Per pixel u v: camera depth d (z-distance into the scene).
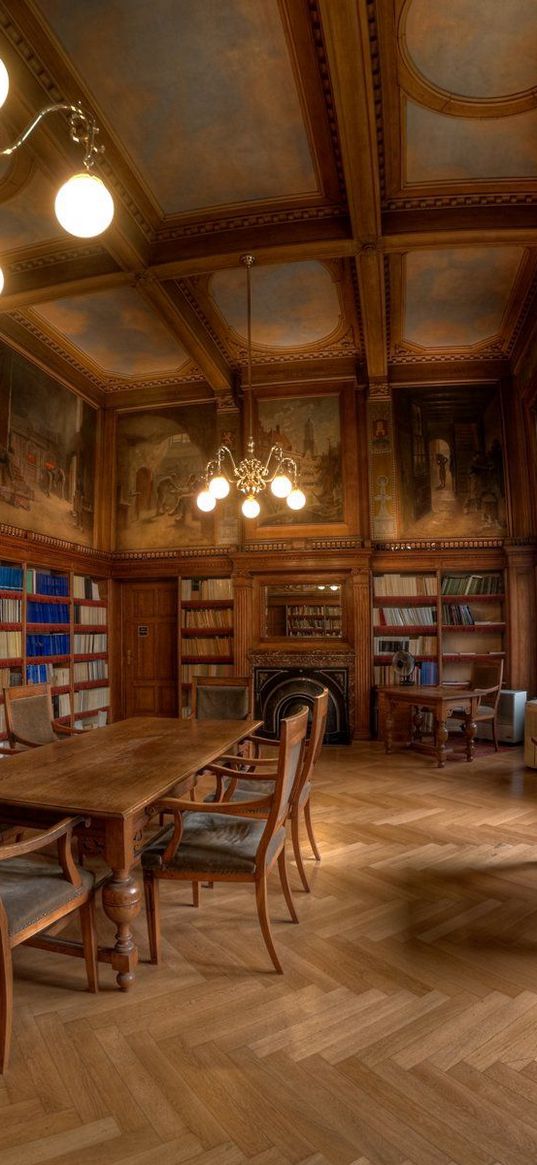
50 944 2.57
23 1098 1.93
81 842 2.69
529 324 7.53
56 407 8.11
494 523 8.48
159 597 9.32
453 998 2.45
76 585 8.29
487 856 4.04
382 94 4.32
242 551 8.66
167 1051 2.14
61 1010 2.39
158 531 9.15
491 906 3.30
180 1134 1.78
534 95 4.38
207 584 8.95
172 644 9.20
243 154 4.91
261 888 2.69
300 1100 1.90
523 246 5.82
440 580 8.52
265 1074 2.02
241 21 3.84
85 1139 1.76
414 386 8.80
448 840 4.36
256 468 6.31
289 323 7.73
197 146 4.82
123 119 4.52
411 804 5.27
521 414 8.37
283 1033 2.23
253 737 4.50
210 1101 1.90
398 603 8.69
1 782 2.86
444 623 8.51
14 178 4.99
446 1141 1.74
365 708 8.27
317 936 2.98
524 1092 1.93
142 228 5.59
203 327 7.61
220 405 9.03
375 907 3.30
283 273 6.60
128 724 4.59
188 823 3.19
